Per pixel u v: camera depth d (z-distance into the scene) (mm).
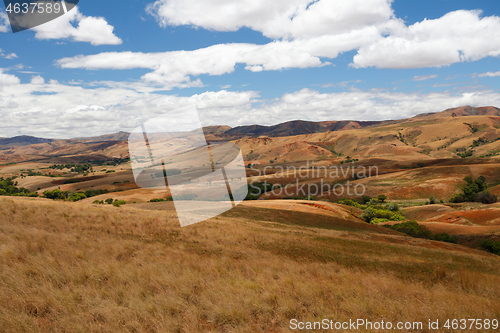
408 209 86250
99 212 17609
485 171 125438
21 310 4293
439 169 135250
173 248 11766
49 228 11977
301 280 7660
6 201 15828
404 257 19875
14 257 6629
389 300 6188
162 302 5062
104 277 6211
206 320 4781
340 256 16719
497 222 62062
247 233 19750
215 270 7941
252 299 5523
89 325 4074
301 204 55656
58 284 5496
